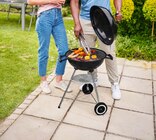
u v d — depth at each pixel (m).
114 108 3.49
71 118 3.23
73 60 3.12
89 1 3.40
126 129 3.08
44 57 3.64
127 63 5.09
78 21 3.43
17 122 3.10
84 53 3.31
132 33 6.42
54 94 3.76
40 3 3.39
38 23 3.48
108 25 3.06
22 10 6.89
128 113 3.40
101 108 3.28
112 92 3.78
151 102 3.69
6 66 4.61
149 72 4.72
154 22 6.27
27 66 4.67
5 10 9.27
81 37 3.47
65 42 3.62
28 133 2.93
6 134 2.89
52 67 4.72
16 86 3.94
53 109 3.39
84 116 3.29
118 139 2.91
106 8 3.25
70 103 3.55
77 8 3.42
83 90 3.78
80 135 2.94
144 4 5.78
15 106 3.42
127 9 5.78
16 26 7.43
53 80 4.18
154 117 3.34
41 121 3.15
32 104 3.47
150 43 5.84
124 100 3.70
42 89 3.79
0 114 3.23
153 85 4.21
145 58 5.32
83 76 3.76
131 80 4.34
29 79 4.19
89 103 3.58
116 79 3.77
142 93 3.93
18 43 5.90
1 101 3.51
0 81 4.05
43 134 2.93
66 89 3.47
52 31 3.59
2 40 6.04
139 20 6.29
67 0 9.55
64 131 2.99
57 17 3.49
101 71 4.61
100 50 3.46
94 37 3.62
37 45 5.83
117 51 5.45
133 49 5.49
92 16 3.35
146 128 3.12
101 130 3.04
